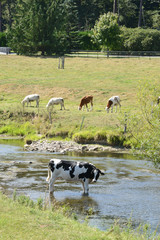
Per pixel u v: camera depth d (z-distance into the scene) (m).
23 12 80.50
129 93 46.81
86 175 15.91
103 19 75.00
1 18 116.44
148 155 14.09
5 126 36.66
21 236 9.27
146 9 111.88
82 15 107.69
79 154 26.02
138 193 16.23
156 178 19.09
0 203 11.64
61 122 33.81
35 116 36.84
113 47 75.56
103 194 15.95
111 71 60.59
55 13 77.81
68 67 64.94
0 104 42.72
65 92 48.47
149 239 10.53
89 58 72.69
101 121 32.81
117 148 28.11
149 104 16.55
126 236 10.48
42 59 72.81
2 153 25.66
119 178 18.91
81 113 36.31
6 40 89.56
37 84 52.72
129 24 109.31
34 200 14.29
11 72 61.19
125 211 13.79
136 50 77.81
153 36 76.62
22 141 32.31
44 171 19.67
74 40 84.38
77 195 15.69
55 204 14.16
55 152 26.94
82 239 9.45
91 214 13.30
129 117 16.58
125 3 104.00
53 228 10.03
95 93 47.56
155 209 14.10
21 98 47.09
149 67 62.12
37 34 77.56
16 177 18.22
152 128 15.00
